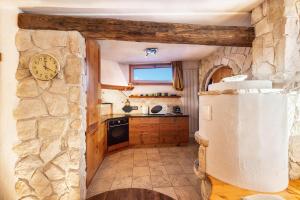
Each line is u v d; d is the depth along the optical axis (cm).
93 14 217
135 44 339
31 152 202
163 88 523
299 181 165
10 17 200
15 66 201
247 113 134
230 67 328
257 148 133
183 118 465
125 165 333
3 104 198
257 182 133
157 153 404
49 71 202
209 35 223
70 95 207
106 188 250
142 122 450
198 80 507
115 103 500
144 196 165
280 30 173
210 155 158
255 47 211
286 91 148
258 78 205
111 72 468
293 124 172
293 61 171
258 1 191
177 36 222
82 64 219
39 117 204
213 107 154
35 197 202
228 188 136
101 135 342
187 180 273
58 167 204
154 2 189
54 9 203
